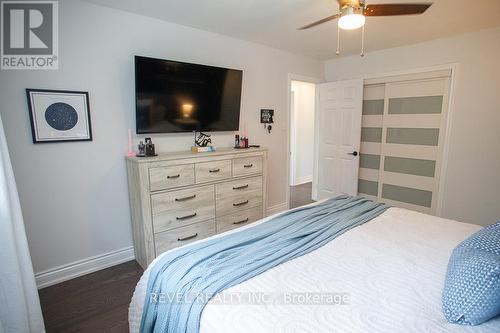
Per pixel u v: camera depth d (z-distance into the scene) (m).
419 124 3.57
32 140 2.06
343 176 4.21
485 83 3.00
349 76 4.12
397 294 1.10
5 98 1.95
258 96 3.53
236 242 1.50
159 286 1.25
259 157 3.09
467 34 3.05
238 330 0.92
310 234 1.64
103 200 2.45
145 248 2.33
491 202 3.09
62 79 2.14
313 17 2.54
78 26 2.16
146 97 2.46
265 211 3.25
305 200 4.69
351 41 3.32
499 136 2.97
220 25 2.75
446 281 1.08
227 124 3.13
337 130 4.21
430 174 3.55
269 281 1.17
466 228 1.78
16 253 1.47
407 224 1.85
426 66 3.39
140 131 2.48
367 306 1.03
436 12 2.44
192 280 1.17
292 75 3.89
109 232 2.51
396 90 3.71
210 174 2.65
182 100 2.70
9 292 1.45
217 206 2.76
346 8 1.83
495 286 0.89
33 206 2.12
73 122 2.21
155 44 2.57
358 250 1.47
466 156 3.21
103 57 2.31
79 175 2.30
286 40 3.27
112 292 2.15
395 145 3.81
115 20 2.33
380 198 4.05
